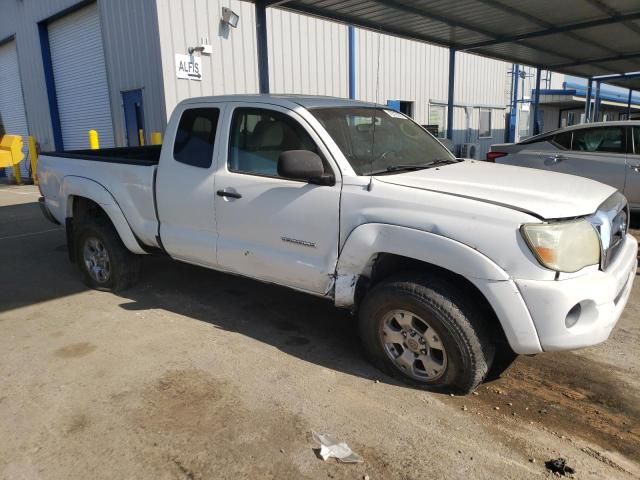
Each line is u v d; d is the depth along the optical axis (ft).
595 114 65.36
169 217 14.88
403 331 11.04
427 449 9.20
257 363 12.31
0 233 27.45
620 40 39.24
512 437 9.53
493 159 28.84
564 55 45.19
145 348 13.15
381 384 11.34
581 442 9.39
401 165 12.66
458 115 67.05
